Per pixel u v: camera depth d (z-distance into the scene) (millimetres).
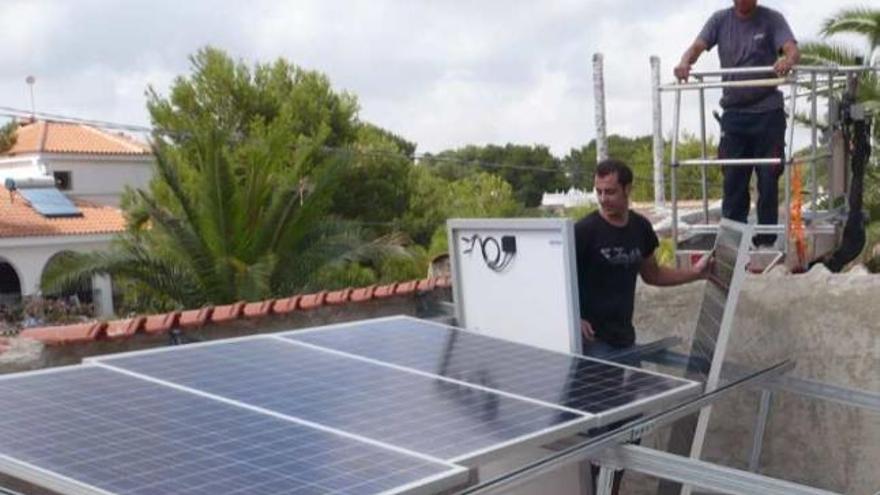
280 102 31094
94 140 49188
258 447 3293
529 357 4797
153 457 3160
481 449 3453
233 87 30766
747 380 4930
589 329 5410
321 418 3639
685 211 12891
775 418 6133
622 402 4141
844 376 5879
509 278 5492
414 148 39312
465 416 3799
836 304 5891
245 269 17500
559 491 4723
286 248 18656
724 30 7223
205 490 2939
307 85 32281
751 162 6816
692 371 5645
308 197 18953
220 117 30812
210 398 3771
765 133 7133
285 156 21156
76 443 3240
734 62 7180
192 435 3371
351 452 3297
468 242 5637
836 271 7375
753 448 5750
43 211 39312
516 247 5445
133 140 51969
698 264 6043
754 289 6125
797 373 6012
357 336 4973
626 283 5535
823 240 7422
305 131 31188
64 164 46625
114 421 3467
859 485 5883
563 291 5285
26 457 3102
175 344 5484
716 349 4926
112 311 28672
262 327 6164
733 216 7352
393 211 32312
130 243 18281
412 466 3207
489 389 4191
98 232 38594
